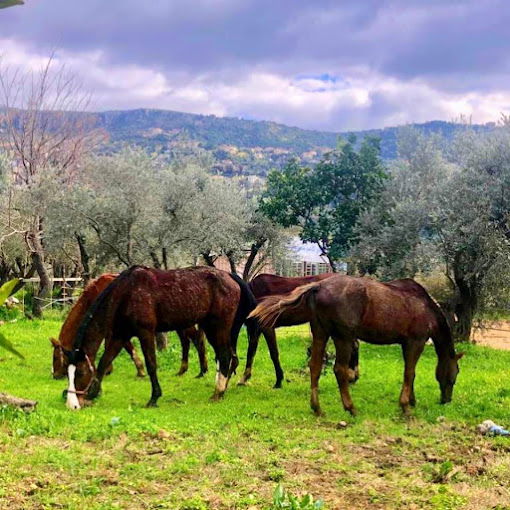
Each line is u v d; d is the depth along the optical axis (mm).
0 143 30000
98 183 20500
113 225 20062
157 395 11508
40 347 17562
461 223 18203
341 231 27328
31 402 10070
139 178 20016
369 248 20609
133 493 6625
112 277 13273
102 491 6656
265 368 15289
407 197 21109
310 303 10578
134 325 11477
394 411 11000
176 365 15648
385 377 14102
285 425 10039
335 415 10656
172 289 11617
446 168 21609
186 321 11805
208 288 11945
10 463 7340
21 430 8727
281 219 28656
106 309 11438
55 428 9086
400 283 11078
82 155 32094
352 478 7418
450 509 6406
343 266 32406
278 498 5965
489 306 19547
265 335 13219
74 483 6828
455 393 12406
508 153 18641
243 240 29875
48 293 27422
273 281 13938
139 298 11414
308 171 29531
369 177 26719
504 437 9375
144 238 20406
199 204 21422
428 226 19516
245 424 9805
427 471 7773
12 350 1798
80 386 11312
